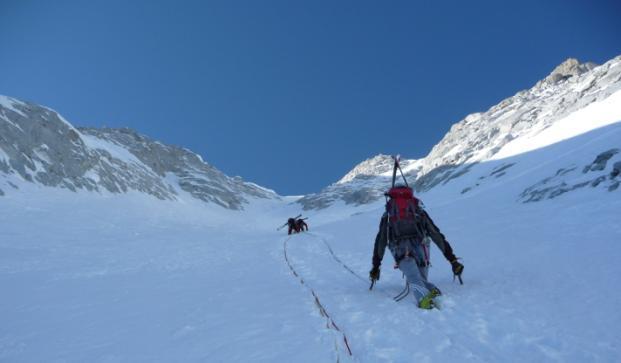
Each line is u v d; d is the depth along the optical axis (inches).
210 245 841.5
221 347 149.2
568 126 1679.4
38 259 595.8
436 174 3090.6
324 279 327.0
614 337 132.8
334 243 706.8
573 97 2308.1
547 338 138.8
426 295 193.2
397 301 214.2
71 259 602.2
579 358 122.1
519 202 773.3
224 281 346.9
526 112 2815.0
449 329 157.6
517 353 130.9
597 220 374.9
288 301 233.0
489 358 127.4
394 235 220.8
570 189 625.9
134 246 826.2
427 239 224.5
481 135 3137.3
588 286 191.6
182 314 211.3
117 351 150.0
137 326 189.2
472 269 283.7
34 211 1555.1
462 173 2439.7
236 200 4874.5
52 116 2576.3
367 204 4603.8
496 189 1185.4
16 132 2187.5
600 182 563.5
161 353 145.9
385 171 6304.1
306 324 178.5
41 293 302.4
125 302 255.8
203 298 258.1
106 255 661.3
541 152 1531.7
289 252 616.4
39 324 198.4
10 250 709.9
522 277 231.6
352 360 132.3
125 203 2492.6
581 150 1002.1
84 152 2635.3
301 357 133.9
